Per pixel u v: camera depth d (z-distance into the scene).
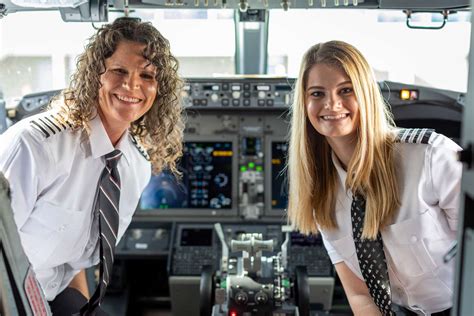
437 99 4.58
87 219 2.34
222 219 4.83
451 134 4.79
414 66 5.10
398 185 2.36
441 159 2.27
